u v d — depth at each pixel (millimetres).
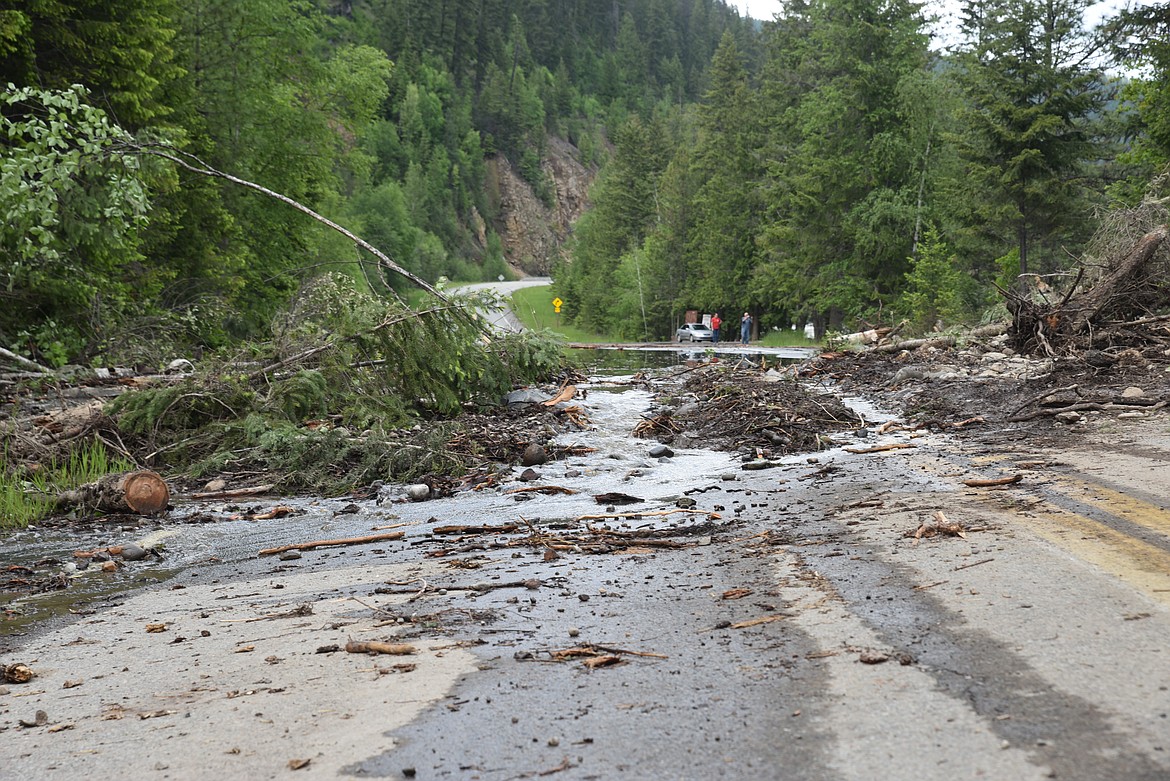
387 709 3367
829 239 47719
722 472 9336
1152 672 3166
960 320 35406
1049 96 37969
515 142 185875
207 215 26516
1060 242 42469
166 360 16812
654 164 89938
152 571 6340
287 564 6289
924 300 36188
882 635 3807
